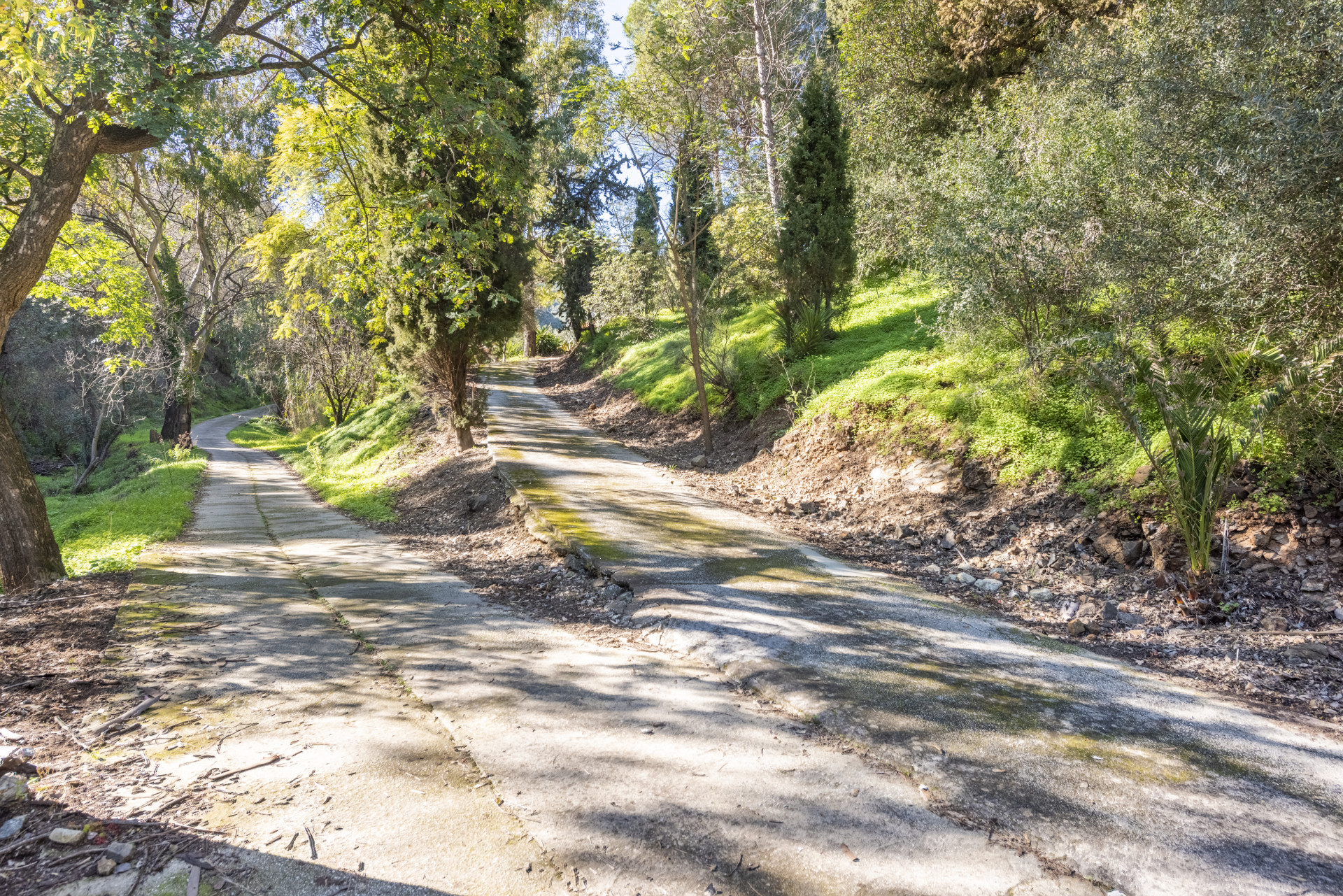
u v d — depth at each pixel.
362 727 3.61
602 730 3.69
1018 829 2.86
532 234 29.95
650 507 9.46
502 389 27.55
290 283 14.66
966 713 3.92
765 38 17.22
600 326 32.69
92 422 36.44
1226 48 6.14
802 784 3.18
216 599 6.41
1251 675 4.54
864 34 19.52
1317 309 5.57
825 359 12.97
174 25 8.80
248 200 25.95
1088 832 2.84
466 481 12.82
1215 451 5.27
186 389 31.39
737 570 6.72
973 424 8.71
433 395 17.62
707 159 13.90
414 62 9.80
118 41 6.64
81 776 2.95
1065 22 14.70
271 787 2.95
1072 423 7.80
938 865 2.61
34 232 7.49
